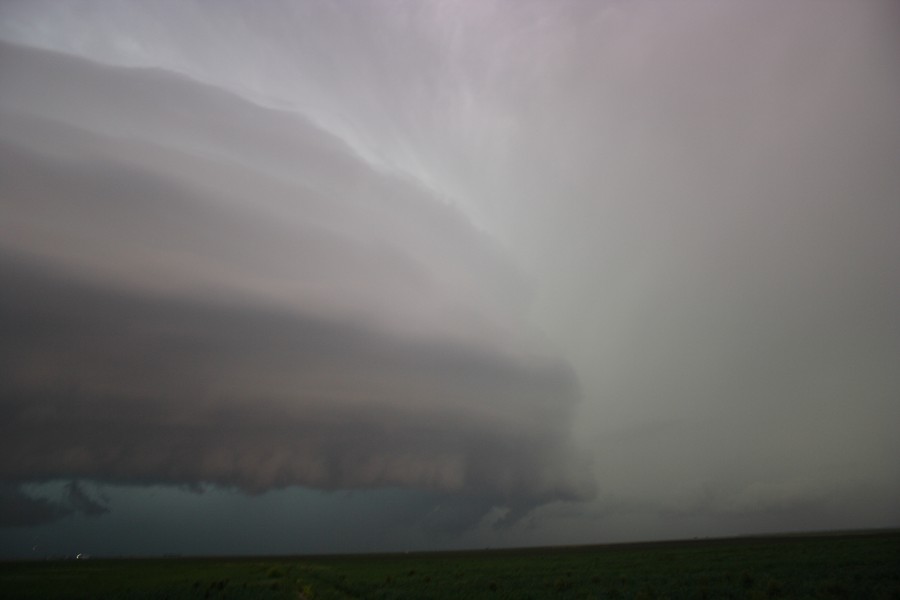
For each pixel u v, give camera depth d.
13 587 53.41
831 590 32.47
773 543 78.50
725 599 32.47
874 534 85.06
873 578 36.12
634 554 76.75
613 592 37.09
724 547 77.00
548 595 37.06
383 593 43.44
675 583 39.66
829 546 61.09
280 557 151.88
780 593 32.84
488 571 59.69
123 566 99.12
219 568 85.56
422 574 59.50
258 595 44.88
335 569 74.06
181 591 47.88
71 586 53.91
